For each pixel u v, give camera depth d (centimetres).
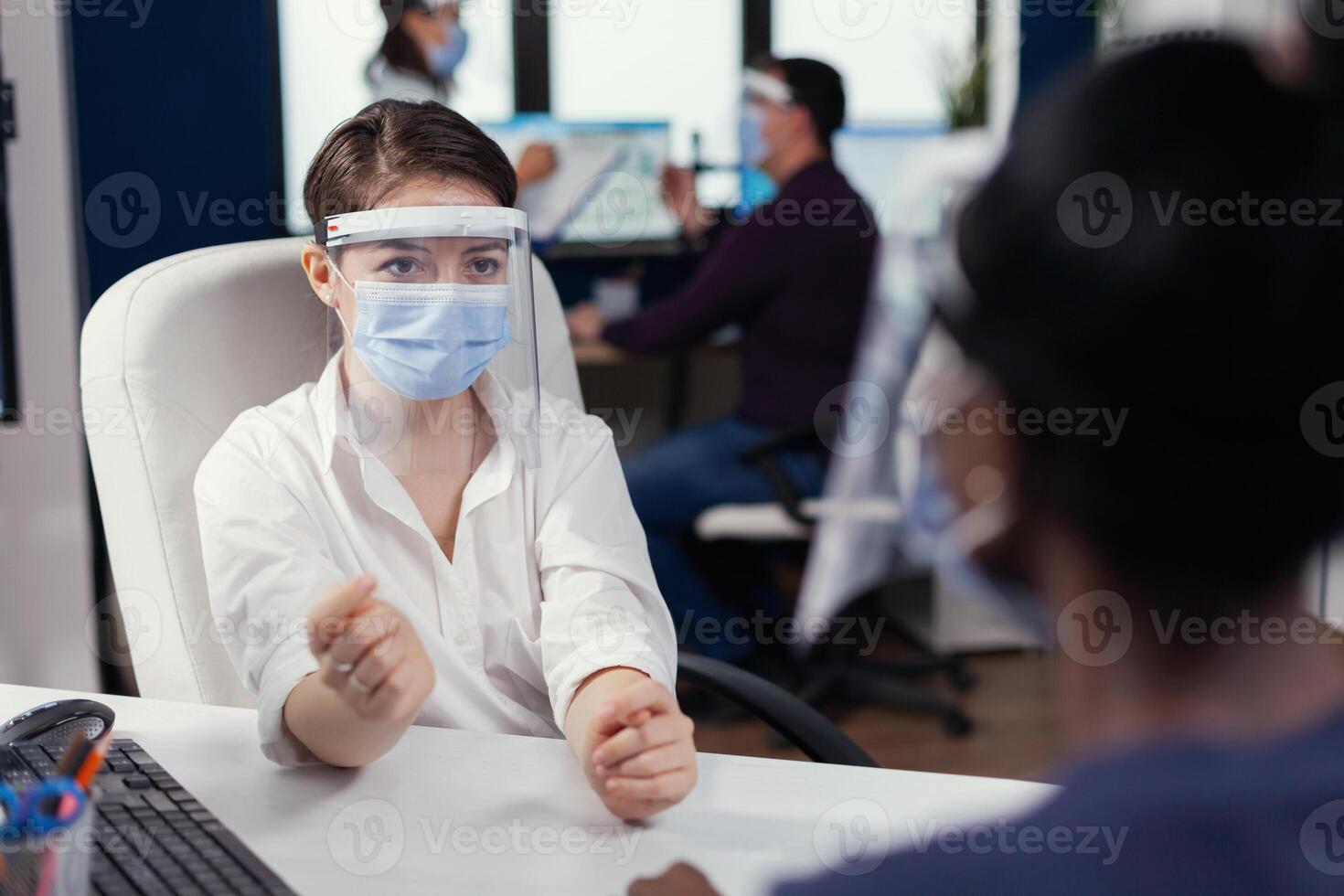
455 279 101
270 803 78
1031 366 26
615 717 78
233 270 123
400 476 109
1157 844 28
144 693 112
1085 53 28
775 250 271
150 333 113
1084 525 26
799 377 272
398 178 103
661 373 379
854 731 272
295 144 347
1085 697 29
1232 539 25
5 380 231
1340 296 24
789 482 250
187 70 335
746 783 81
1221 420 24
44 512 243
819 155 282
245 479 105
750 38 382
